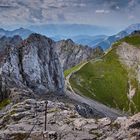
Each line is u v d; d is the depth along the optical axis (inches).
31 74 7342.5
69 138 2768.2
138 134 2497.5
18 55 7436.0
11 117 3816.4
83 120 3208.7
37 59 7706.7
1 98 5895.7
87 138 2731.3
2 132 3019.2
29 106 4153.5
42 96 6978.4
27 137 2856.8
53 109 4057.6
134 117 2716.5
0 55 7386.8
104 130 2829.7
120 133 2598.4
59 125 3255.4
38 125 3326.8
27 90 6545.3
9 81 6486.2
